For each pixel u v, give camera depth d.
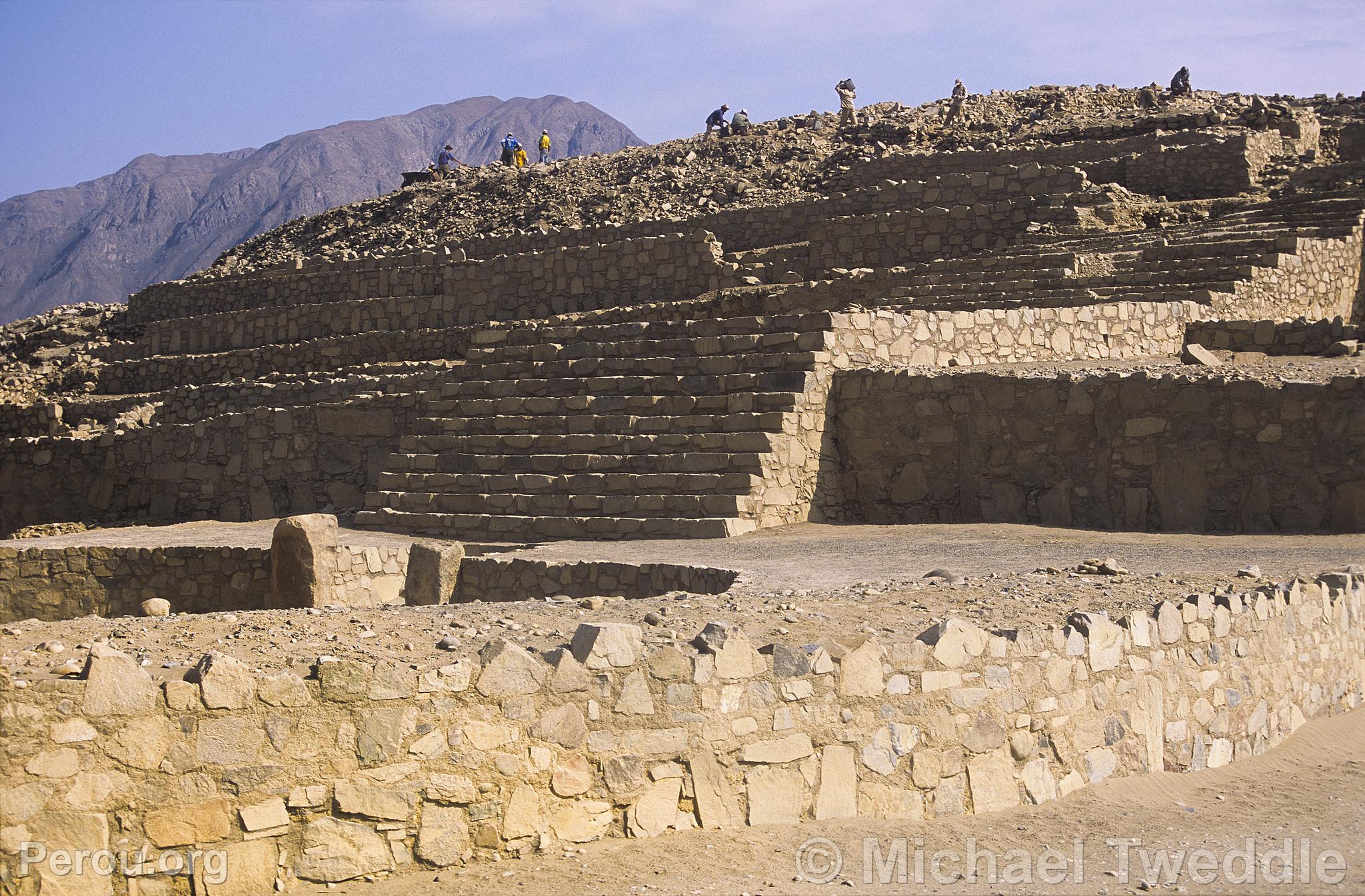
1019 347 19.73
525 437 19.11
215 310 38.06
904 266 26.72
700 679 7.00
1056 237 26.11
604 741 6.73
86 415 30.75
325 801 6.09
